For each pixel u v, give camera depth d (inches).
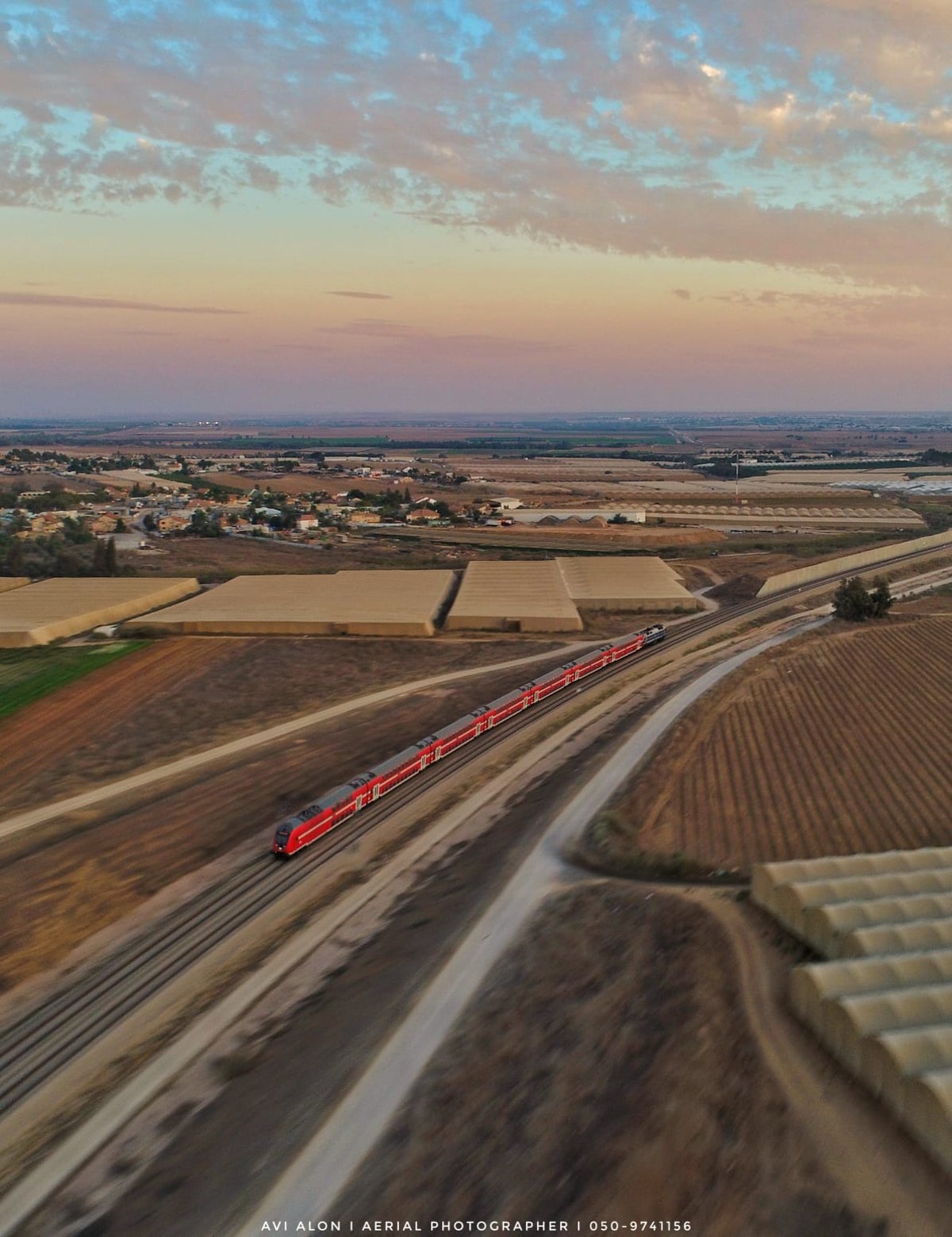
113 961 1501.0
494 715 2652.6
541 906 1590.8
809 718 2731.3
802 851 1865.2
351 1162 959.0
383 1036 1189.1
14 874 1755.7
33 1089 1198.3
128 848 1883.6
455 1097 1040.8
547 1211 832.9
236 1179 957.8
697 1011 1120.8
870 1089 924.0
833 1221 776.3
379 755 2464.3
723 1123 909.2
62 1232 944.9
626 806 2044.8
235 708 2903.5
